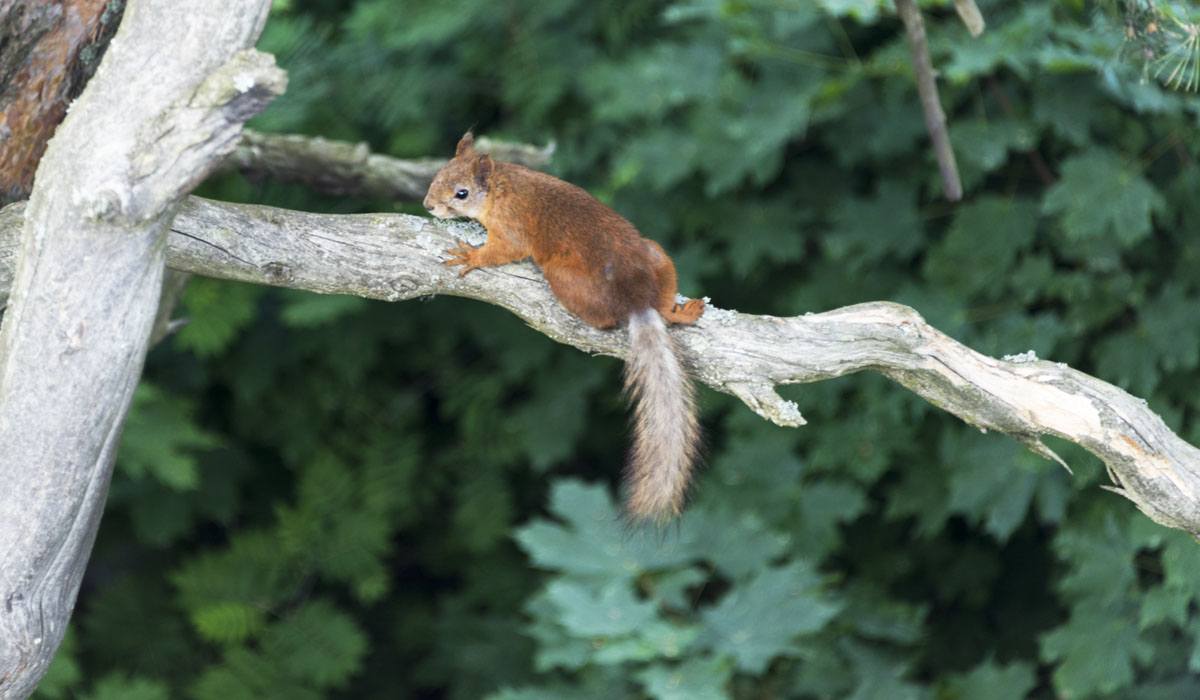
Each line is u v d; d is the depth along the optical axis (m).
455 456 15.07
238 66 4.48
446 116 13.22
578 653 9.95
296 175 8.10
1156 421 5.80
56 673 11.91
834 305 12.12
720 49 12.00
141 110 4.54
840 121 11.81
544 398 13.38
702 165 11.48
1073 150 11.32
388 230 5.89
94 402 4.91
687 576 10.41
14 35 5.54
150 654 14.88
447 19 12.00
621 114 11.76
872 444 11.88
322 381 14.88
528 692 10.47
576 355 13.47
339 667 14.10
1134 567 10.73
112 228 4.62
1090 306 11.03
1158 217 11.27
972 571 14.02
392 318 13.74
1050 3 10.49
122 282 4.76
